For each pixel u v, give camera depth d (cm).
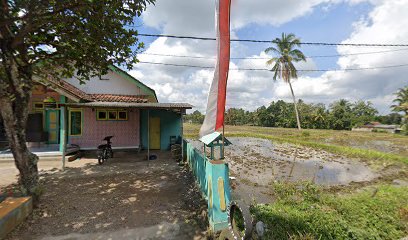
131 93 1298
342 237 439
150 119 1335
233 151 1747
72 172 846
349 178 1024
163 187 704
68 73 677
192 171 831
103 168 906
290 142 2314
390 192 737
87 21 537
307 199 656
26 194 527
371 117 6512
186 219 500
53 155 971
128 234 436
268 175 1036
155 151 1288
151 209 547
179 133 1359
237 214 371
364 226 500
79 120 1179
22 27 502
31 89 569
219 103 396
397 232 480
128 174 836
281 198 691
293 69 3167
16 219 440
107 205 564
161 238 426
